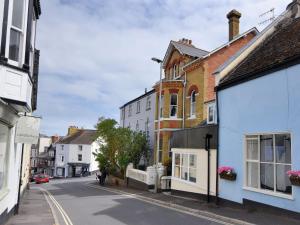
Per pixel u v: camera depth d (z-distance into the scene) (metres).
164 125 27.52
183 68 27.03
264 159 12.23
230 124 14.23
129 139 31.17
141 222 11.40
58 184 39.41
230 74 15.48
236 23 26.89
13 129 11.23
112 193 23.17
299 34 13.16
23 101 9.55
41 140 91.56
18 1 9.94
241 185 13.21
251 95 12.98
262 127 12.26
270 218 10.90
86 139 74.06
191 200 16.59
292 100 10.93
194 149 17.42
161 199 17.61
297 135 10.62
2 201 9.84
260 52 15.23
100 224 11.22
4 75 9.06
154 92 34.09
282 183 11.34
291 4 16.94
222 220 11.45
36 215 12.97
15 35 9.77
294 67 10.93
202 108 24.45
